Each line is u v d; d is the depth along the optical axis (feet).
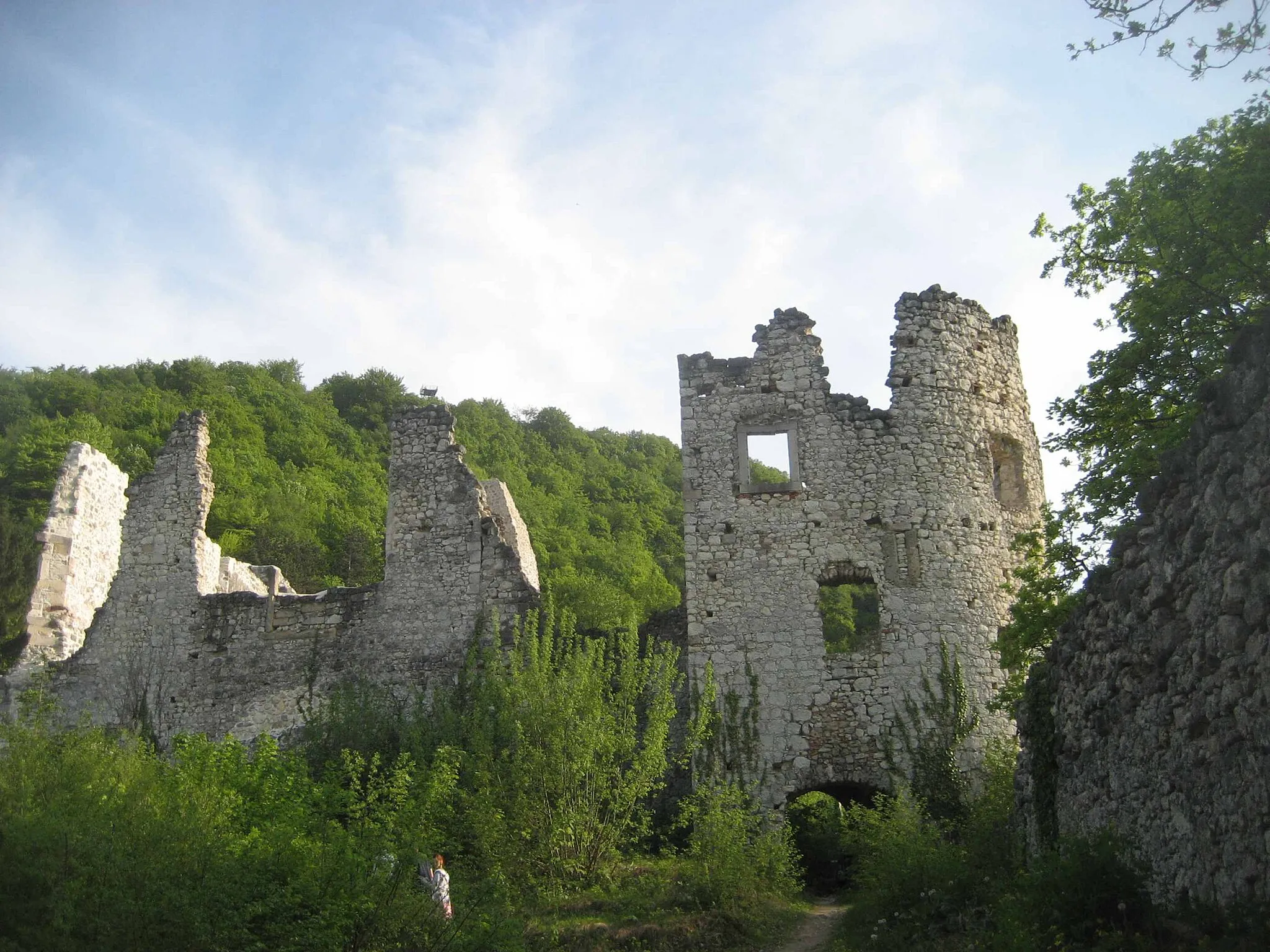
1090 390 67.10
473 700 79.30
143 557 91.86
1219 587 32.35
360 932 43.91
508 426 236.22
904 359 81.20
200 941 40.83
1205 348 60.70
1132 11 34.45
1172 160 62.95
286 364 253.85
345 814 54.44
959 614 76.38
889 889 52.75
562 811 63.46
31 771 50.65
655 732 67.05
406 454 90.38
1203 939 30.25
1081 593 50.65
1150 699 37.17
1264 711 29.68
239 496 176.14
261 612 88.94
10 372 192.24
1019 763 52.85
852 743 74.13
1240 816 31.04
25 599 126.41
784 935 55.21
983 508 79.61
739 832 62.95
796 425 80.64
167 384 217.56
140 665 89.25
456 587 86.48
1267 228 57.00
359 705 80.84
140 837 44.24
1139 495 40.01
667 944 52.65
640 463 249.75
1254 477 30.91
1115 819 39.93
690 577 78.38
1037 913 36.96
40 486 154.92
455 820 62.49
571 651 79.46
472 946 44.70
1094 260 66.59
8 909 40.98
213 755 54.85
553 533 176.55
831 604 134.21
